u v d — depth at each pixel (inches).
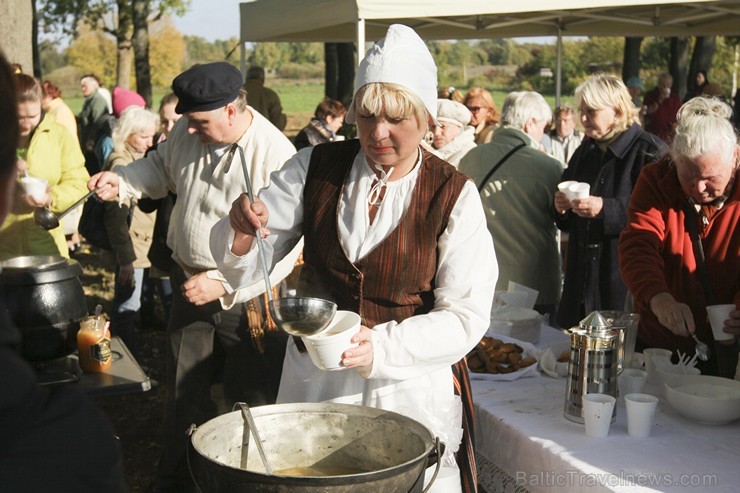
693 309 108.7
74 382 101.0
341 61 573.6
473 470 85.8
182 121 127.0
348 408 73.0
